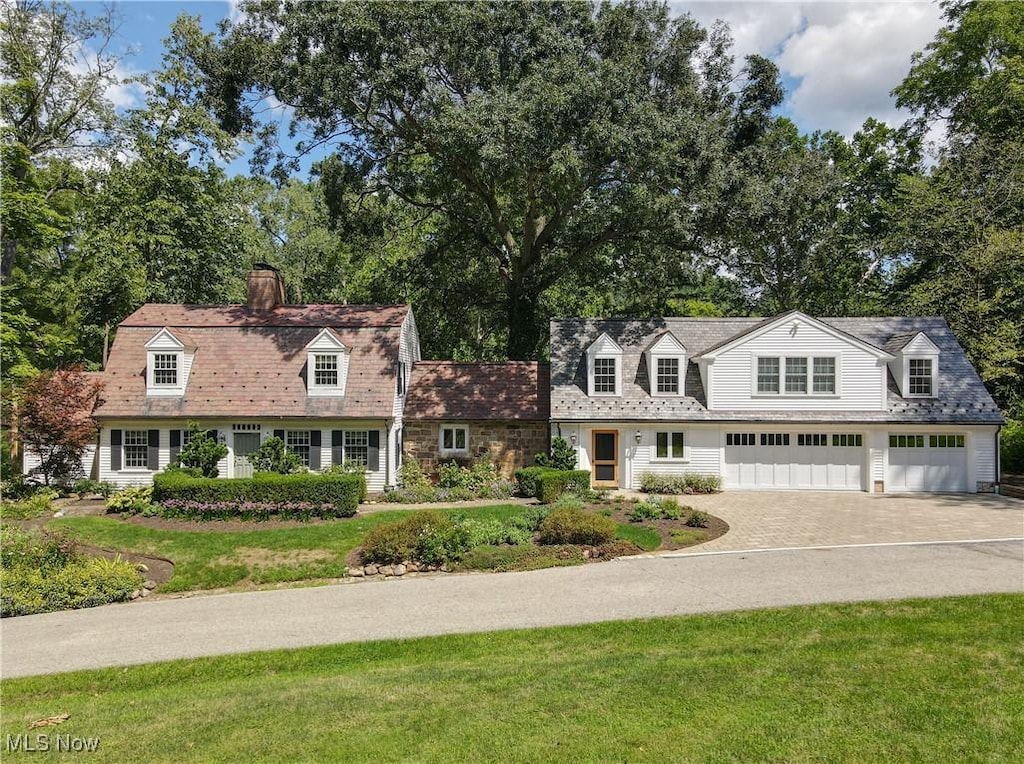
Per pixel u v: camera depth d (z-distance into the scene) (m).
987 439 24.53
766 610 10.52
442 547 15.08
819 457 25.20
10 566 14.32
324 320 27.09
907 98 36.47
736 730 6.55
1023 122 29.95
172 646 10.49
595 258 33.47
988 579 11.95
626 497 23.00
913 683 7.46
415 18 22.88
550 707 7.25
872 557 14.10
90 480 24.16
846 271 37.41
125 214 31.67
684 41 25.16
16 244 33.78
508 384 28.17
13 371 26.27
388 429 24.61
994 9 31.34
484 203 32.88
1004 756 5.98
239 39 24.70
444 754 6.32
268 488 19.52
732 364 25.33
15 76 31.52
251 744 6.70
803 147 38.28
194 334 26.33
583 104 21.50
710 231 26.75
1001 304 27.61
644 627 10.04
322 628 11.05
